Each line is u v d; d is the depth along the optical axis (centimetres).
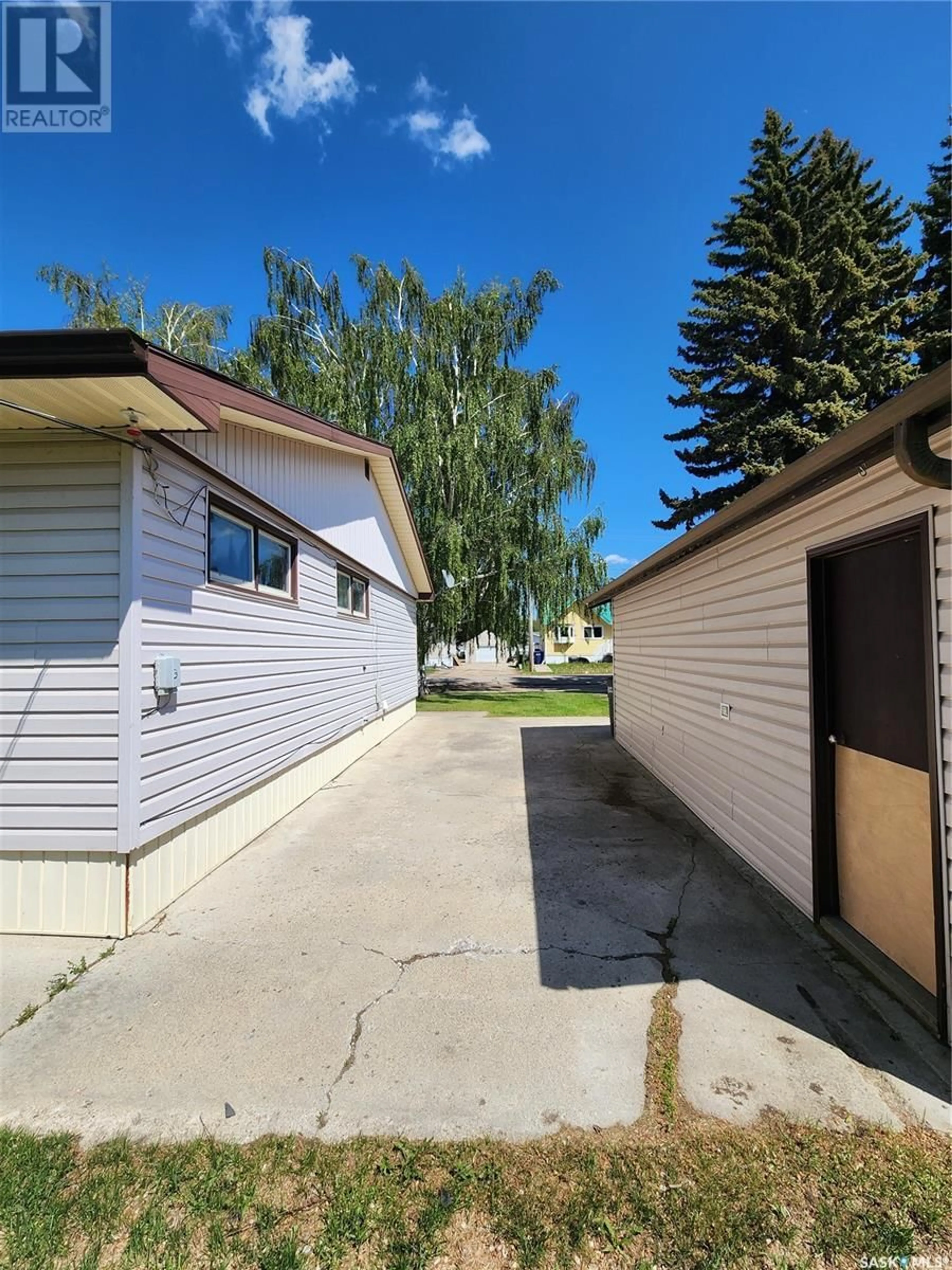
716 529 400
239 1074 203
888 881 265
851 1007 238
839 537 289
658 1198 155
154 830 330
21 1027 230
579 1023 230
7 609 315
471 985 258
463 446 1527
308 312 1552
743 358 1490
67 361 245
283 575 562
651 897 351
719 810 465
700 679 514
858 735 288
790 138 1531
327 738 677
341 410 1442
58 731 312
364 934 308
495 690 2058
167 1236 146
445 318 1575
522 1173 163
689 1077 199
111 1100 192
